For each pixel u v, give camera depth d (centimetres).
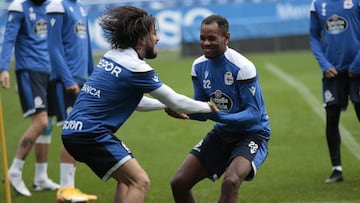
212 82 1886
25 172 2891
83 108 1739
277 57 6172
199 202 2358
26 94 2481
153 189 2550
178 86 4719
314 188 2469
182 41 6425
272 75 5181
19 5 2495
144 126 3731
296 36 6581
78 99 1773
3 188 2645
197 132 3562
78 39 2505
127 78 1706
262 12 6588
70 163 2353
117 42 1748
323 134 3416
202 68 1902
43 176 2595
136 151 3200
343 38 2491
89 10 6334
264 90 4588
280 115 3866
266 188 2497
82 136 1720
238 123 1806
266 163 2881
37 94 2475
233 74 1839
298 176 2661
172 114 1859
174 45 6481
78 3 2533
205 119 1870
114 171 1725
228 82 1853
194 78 1934
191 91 4500
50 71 2527
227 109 1891
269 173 2722
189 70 5500
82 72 2520
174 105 1736
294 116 3831
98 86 1731
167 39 6475
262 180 2619
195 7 6494
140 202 1700
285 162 2891
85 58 2539
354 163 2825
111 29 1741
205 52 1841
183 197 1914
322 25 2530
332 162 2550
